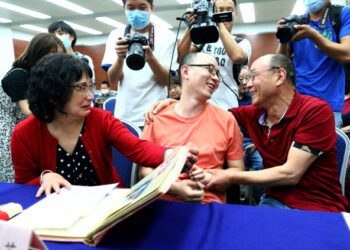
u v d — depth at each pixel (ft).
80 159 3.63
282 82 3.77
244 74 6.91
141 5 5.80
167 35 6.40
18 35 40.55
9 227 1.43
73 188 2.90
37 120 3.50
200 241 1.93
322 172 3.75
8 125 5.72
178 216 2.33
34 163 3.59
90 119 3.69
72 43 9.04
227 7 6.29
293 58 6.36
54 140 3.50
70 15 33.30
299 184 3.79
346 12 5.62
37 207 2.44
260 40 37.11
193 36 5.21
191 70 3.88
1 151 5.59
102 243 1.94
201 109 4.06
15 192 2.96
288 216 2.28
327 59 5.74
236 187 4.19
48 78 3.03
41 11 31.32
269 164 4.16
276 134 3.93
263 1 27.12
